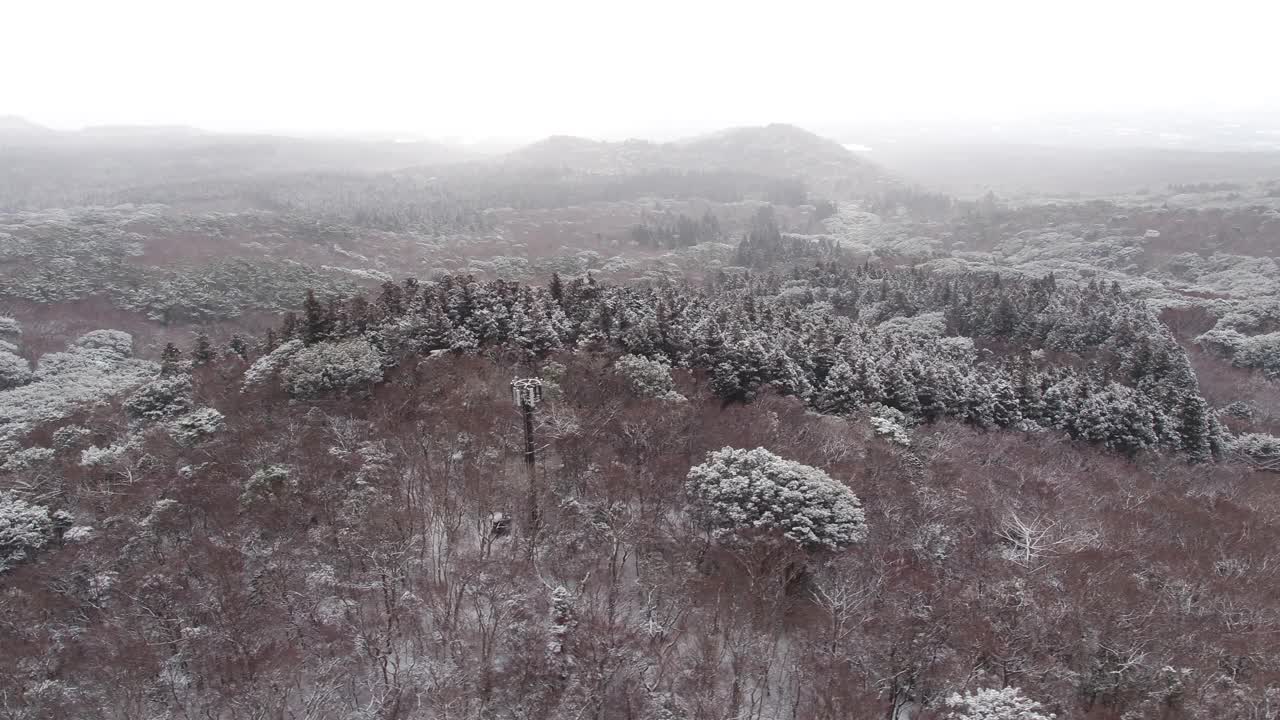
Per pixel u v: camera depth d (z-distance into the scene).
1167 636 38.53
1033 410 75.81
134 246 162.88
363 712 34.16
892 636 36.62
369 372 60.22
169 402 64.38
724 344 69.50
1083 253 197.00
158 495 48.06
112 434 62.75
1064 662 36.75
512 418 54.50
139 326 129.12
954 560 45.25
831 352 75.81
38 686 33.66
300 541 43.28
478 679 35.16
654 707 33.94
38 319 123.62
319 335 69.06
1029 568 44.28
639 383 60.38
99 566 42.47
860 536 42.69
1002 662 35.25
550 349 68.25
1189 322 119.06
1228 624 41.31
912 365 76.06
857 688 34.62
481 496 46.25
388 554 40.12
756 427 56.47
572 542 43.84
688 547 44.25
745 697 35.75
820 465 51.56
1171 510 57.62
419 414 56.19
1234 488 67.38
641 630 38.16
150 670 34.97
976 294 116.38
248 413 58.59
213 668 35.00
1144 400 77.12
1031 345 101.38
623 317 73.69
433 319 68.06
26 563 44.19
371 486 46.78
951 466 59.56
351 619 38.09
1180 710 34.22
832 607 37.69
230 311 139.12
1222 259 172.12
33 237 152.25
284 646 36.31
